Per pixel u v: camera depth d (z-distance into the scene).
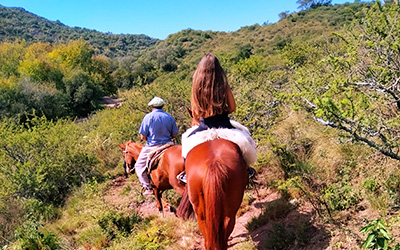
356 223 3.72
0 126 10.30
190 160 3.13
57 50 47.09
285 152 5.53
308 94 3.98
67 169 8.68
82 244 5.39
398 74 3.89
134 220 5.57
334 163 4.95
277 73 9.09
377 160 4.41
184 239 4.71
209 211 2.70
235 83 8.27
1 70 39.22
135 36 198.00
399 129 4.00
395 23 3.87
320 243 3.63
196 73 3.37
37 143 8.70
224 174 2.75
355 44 4.60
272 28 80.06
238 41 81.19
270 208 4.71
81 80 38.53
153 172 4.80
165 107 9.23
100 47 156.62
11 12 171.00
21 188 7.54
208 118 3.41
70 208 6.93
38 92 29.41
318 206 4.22
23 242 5.35
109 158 9.66
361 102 3.60
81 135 11.20
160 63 67.00
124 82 52.97
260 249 4.02
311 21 75.62
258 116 6.30
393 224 3.39
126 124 10.46
